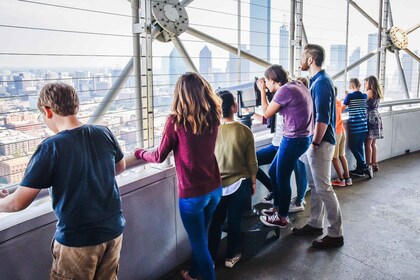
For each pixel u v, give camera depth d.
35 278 1.77
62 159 1.41
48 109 1.51
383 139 6.04
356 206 4.01
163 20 2.53
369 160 5.28
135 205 2.33
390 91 6.17
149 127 2.56
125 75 2.45
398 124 6.30
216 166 2.20
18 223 1.68
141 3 2.44
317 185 3.01
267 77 2.97
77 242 1.46
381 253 2.97
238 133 2.52
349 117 5.02
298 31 4.18
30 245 1.73
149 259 2.51
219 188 2.21
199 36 3.00
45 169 1.38
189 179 2.06
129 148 2.50
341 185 4.71
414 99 6.58
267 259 2.89
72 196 1.44
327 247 3.05
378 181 4.93
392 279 2.61
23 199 1.37
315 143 2.84
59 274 1.50
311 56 2.83
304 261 2.85
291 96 2.79
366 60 5.52
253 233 2.90
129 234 2.32
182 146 2.01
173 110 2.02
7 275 1.65
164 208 2.57
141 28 2.44
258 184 3.68
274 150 3.34
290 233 3.34
